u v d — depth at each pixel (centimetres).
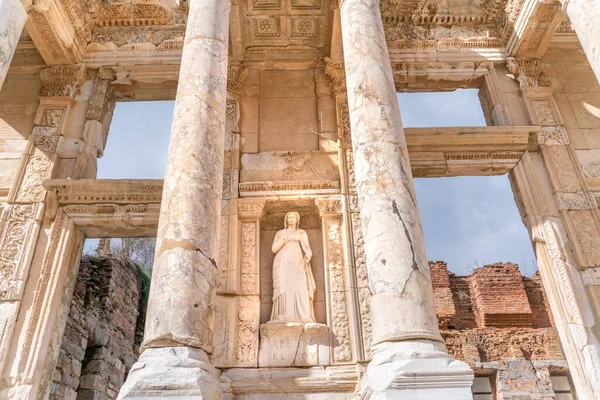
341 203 1041
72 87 1166
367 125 730
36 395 859
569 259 966
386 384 509
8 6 920
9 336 881
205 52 829
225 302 933
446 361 528
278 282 957
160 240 643
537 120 1132
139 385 511
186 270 612
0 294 917
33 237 977
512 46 1210
